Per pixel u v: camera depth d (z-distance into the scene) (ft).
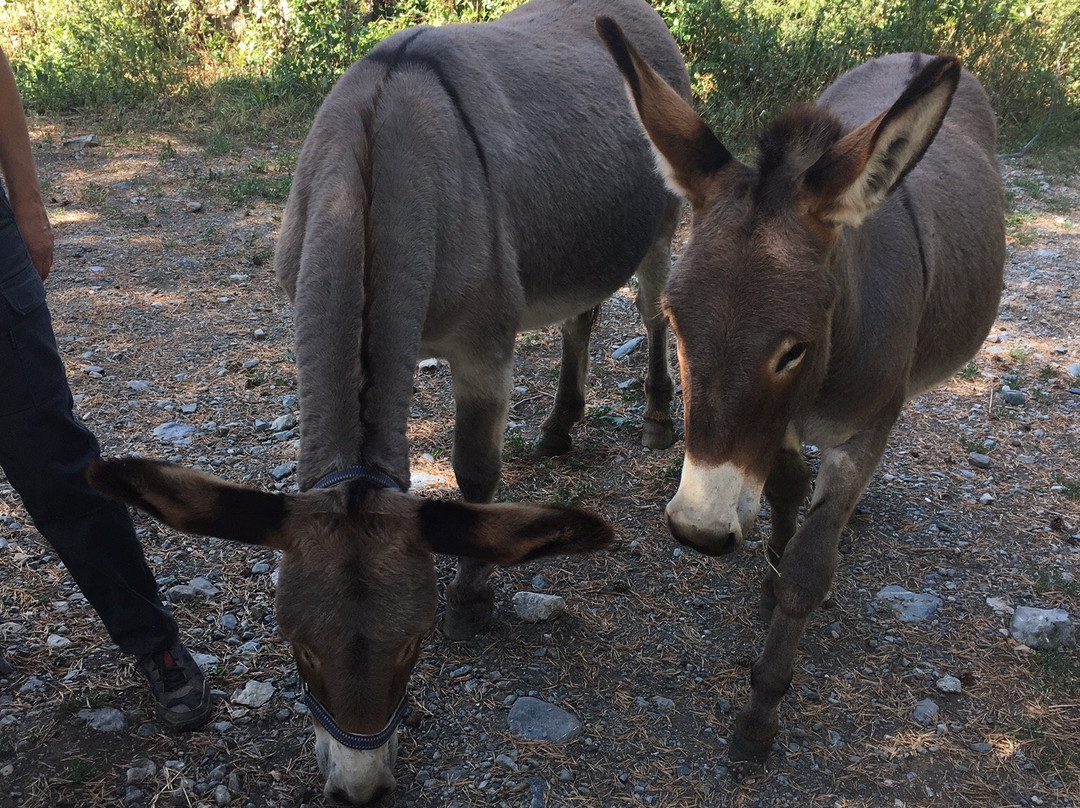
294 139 28.19
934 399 15.97
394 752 7.10
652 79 7.56
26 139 7.70
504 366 9.91
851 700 9.63
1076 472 13.85
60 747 8.63
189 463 13.16
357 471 6.58
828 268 7.04
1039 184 27.84
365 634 5.90
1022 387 16.47
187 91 30.96
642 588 11.28
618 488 13.14
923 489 13.34
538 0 13.69
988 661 10.18
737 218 6.81
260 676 9.56
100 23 31.94
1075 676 9.95
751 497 7.07
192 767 8.52
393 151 8.38
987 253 10.58
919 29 31.60
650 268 13.67
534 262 10.62
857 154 6.61
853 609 10.93
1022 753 9.00
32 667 9.47
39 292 7.57
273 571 11.07
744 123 28.35
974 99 12.16
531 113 10.69
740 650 10.34
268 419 14.42
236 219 22.54
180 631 10.11
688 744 9.11
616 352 17.19
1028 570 11.65
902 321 8.36
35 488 7.86
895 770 8.82
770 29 29.99
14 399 7.47
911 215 8.82
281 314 18.19
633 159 12.19
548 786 8.57
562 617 10.75
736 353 6.57
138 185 24.34
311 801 8.23
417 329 7.97
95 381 15.29
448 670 9.90
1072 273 21.71
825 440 8.67
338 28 30.42
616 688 9.77
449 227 8.79
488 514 5.96
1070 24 34.04
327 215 7.94
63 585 10.66
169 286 19.07
